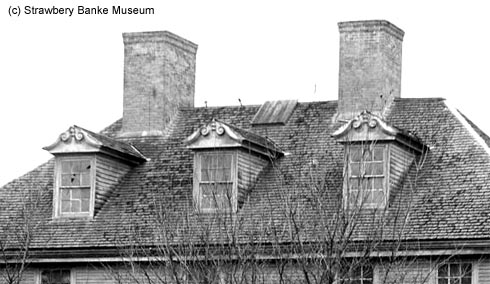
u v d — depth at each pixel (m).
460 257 38.44
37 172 45.81
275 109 45.72
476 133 42.22
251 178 42.53
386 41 44.78
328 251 33.44
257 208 41.12
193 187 42.53
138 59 47.06
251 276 35.91
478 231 38.28
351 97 44.72
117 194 43.94
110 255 41.84
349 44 44.94
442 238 38.34
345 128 41.12
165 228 37.19
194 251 35.41
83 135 43.69
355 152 41.03
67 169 43.97
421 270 37.09
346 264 34.69
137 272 40.31
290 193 39.00
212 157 42.50
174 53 47.22
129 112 46.88
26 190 45.12
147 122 46.56
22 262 41.12
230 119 46.09
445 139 42.31
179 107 47.34
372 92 44.50
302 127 44.62
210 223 37.78
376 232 35.44
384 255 37.03
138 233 41.66
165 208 39.31
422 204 39.72
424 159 38.56
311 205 36.38
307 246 35.34
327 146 43.44
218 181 42.31
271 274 37.28
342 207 35.56
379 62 44.53
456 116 43.25
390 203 40.16
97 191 43.50
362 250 35.91
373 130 40.88
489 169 40.50
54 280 42.72
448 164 41.19
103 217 43.16
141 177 44.34
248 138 42.41
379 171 40.66
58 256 42.41
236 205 41.56
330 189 40.38
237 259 35.34
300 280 34.50
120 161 44.44
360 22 44.81
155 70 46.78
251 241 35.59
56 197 43.78
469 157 41.22
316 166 41.25
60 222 43.41
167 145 45.69
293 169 42.78
